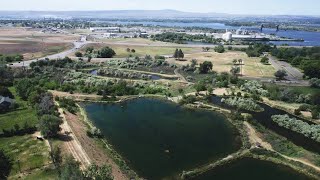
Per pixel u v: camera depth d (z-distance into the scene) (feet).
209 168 255.70
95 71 609.83
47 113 328.49
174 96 451.53
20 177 223.51
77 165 215.10
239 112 383.24
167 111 394.32
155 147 293.64
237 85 500.33
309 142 310.65
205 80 528.22
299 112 384.06
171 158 273.13
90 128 329.72
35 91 391.65
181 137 317.42
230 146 298.15
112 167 247.09
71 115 351.87
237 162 267.39
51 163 239.50
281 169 257.14
